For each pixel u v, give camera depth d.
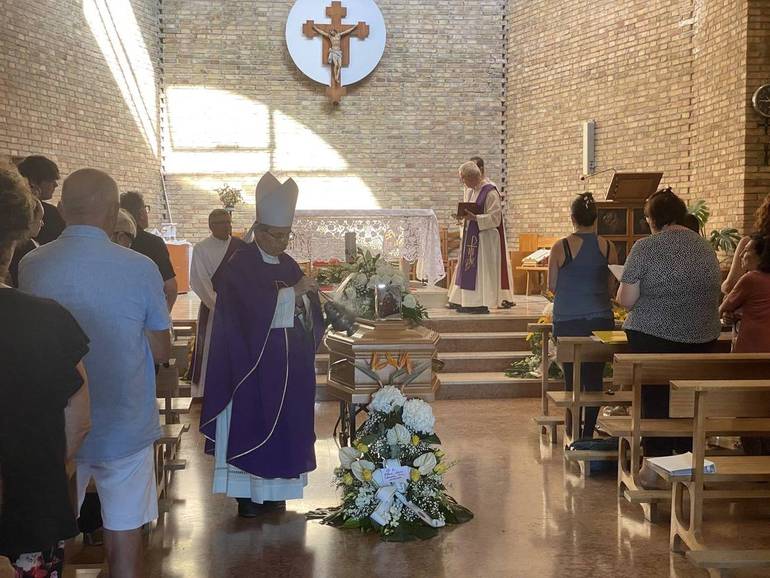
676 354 5.06
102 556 4.31
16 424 2.38
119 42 14.23
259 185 4.96
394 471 4.82
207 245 7.23
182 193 15.66
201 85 15.57
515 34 15.45
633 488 5.26
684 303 5.36
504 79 15.80
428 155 15.91
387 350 5.57
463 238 10.39
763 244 5.71
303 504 5.33
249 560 4.42
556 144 14.54
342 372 5.81
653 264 5.38
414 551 4.53
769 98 10.30
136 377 3.30
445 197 15.95
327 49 15.53
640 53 12.73
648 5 12.55
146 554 4.50
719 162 11.05
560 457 6.45
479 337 9.65
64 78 12.76
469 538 4.72
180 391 8.34
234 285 4.90
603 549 4.54
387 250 10.78
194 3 15.52
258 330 4.84
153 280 3.34
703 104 11.49
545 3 14.64
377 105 15.86
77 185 3.26
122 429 3.27
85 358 3.20
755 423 4.96
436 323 9.89
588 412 6.57
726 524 4.89
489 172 15.86
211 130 15.64
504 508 5.24
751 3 10.32
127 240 4.97
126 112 14.42
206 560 4.42
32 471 2.40
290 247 10.65
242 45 15.63
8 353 2.38
